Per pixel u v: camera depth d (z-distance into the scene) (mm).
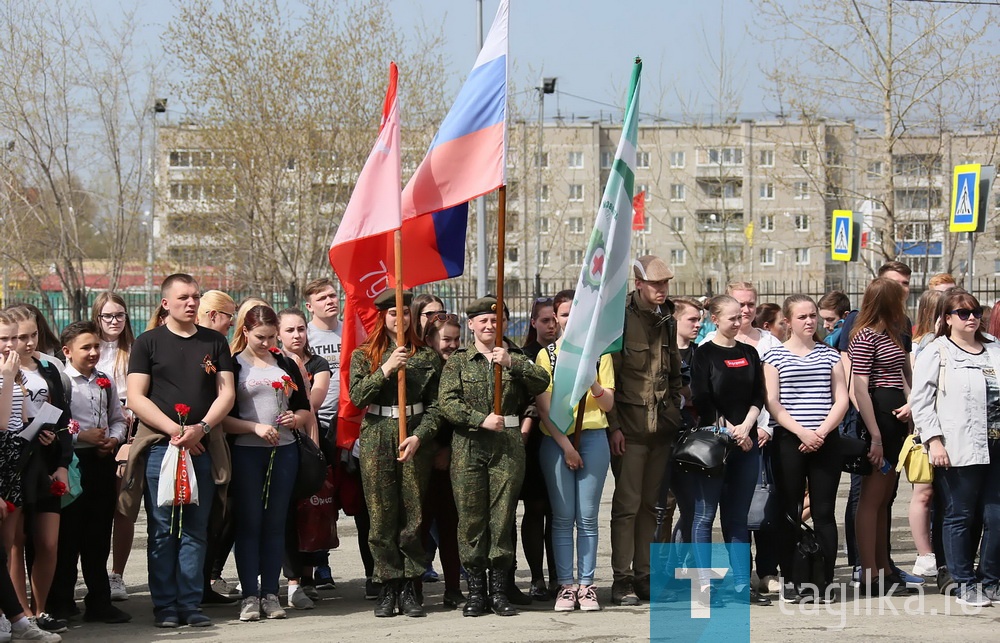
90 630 6883
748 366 7629
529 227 45719
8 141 26469
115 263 27734
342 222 7434
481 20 20906
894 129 23875
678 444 7500
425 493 7277
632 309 7652
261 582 7262
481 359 7211
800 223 44438
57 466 6809
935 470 7625
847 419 8266
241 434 7199
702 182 49469
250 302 7566
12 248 26531
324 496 7629
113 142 27188
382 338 7297
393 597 7188
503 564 7137
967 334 7484
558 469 7316
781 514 7637
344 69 25062
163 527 6973
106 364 7816
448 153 7410
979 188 14906
